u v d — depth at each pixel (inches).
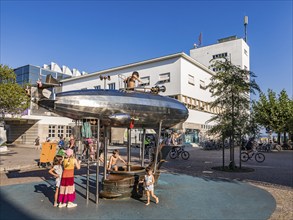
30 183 357.4
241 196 297.1
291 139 1546.5
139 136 1104.2
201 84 1326.3
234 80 534.0
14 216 220.1
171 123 321.4
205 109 1343.5
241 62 1743.4
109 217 219.0
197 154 882.8
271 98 1295.5
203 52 1900.8
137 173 295.4
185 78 1187.3
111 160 331.9
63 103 249.3
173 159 721.6
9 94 785.6
